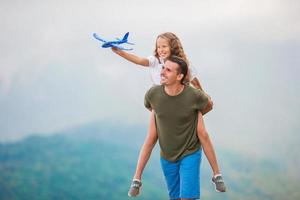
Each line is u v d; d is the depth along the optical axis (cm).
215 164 568
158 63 629
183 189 560
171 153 569
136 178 571
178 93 548
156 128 575
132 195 568
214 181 569
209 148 565
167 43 619
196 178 563
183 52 629
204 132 561
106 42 564
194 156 564
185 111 552
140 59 618
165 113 555
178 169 578
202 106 553
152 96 556
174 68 538
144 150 577
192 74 629
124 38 565
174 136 561
